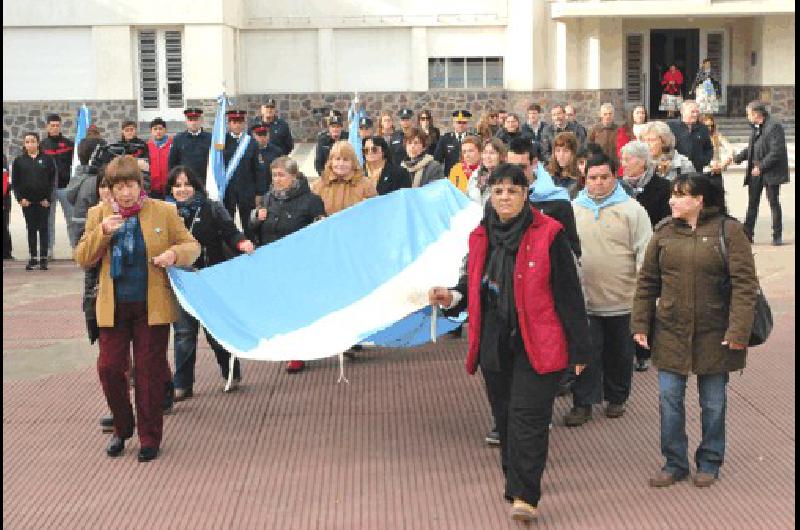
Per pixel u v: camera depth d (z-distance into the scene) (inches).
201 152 551.5
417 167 456.8
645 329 270.8
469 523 249.0
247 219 551.8
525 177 247.0
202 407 346.6
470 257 253.1
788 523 245.6
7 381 380.5
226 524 250.8
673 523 247.1
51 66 1139.3
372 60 1211.2
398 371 390.3
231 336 308.5
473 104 1207.6
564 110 633.0
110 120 1141.7
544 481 276.7
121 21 1128.2
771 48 1203.2
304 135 1223.5
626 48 1243.2
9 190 647.8
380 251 351.3
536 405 245.1
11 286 562.3
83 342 436.8
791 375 371.2
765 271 557.9
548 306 245.0
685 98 1261.1
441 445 306.7
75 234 406.6
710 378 269.0
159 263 287.7
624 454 296.7
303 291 336.2
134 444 310.8
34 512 259.3
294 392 364.2
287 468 288.8
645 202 348.5
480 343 252.7
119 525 250.8
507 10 1194.0
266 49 1216.2
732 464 286.2
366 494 268.8
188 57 1133.7
